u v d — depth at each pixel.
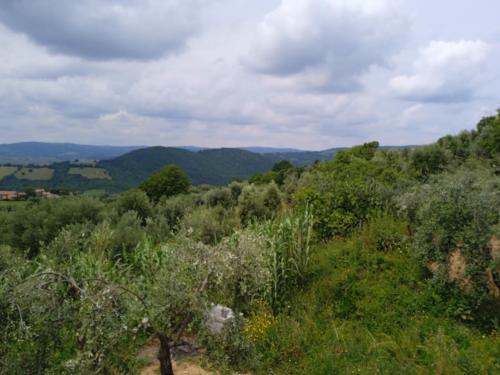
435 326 5.18
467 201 5.74
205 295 3.89
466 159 20.28
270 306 6.01
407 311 5.59
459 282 5.59
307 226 7.64
